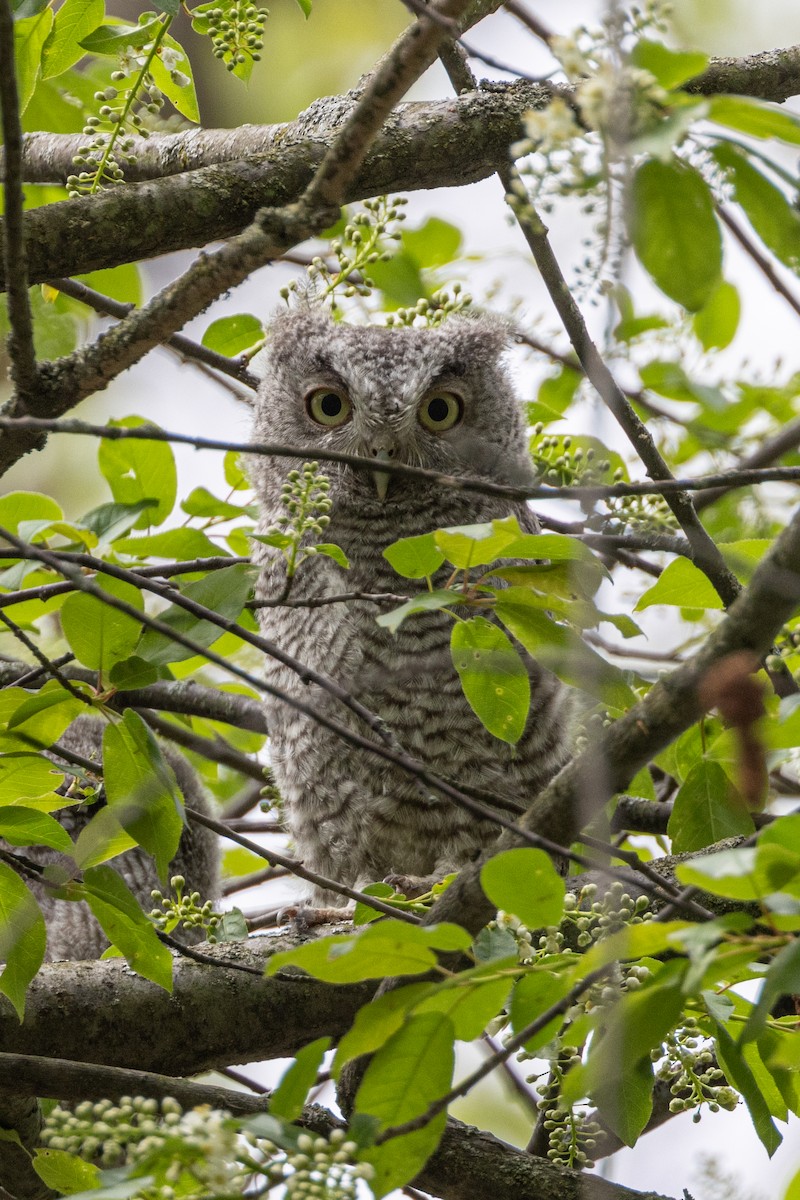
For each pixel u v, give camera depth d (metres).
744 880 4.45
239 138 9.62
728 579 7.25
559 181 4.72
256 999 7.75
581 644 6.24
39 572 9.55
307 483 7.07
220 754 11.47
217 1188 4.73
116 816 6.67
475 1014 5.08
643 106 4.53
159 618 6.84
